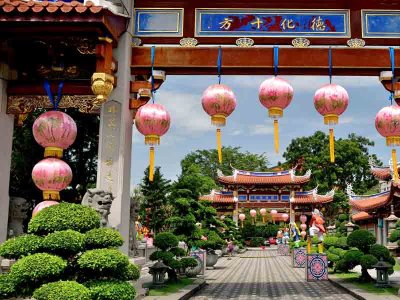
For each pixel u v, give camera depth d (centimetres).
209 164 8950
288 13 1267
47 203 1048
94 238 721
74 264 723
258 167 9219
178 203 2042
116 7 1171
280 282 1936
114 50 1195
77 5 1004
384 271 1528
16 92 1207
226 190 5612
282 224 7675
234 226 4712
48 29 1039
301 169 7450
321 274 1952
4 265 993
